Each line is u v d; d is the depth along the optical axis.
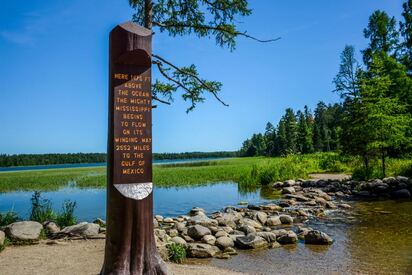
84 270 7.38
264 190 25.55
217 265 8.66
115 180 6.00
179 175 37.31
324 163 38.25
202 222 12.52
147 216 6.16
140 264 6.02
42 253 8.80
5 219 12.37
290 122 93.19
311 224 13.73
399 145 27.16
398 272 7.99
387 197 20.36
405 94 34.38
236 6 12.08
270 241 10.83
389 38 42.81
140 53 6.12
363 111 24.48
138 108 6.24
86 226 10.96
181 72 12.33
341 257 9.27
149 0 11.73
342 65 40.41
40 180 38.25
